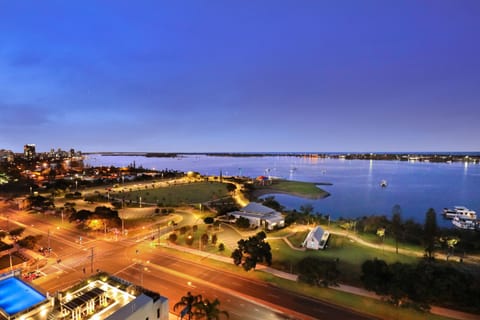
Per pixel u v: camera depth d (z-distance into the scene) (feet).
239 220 290.97
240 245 190.29
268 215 317.01
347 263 198.59
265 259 192.95
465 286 136.15
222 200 477.77
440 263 200.13
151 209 386.52
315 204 516.73
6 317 91.91
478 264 200.54
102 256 206.90
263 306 139.85
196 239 250.98
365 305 141.18
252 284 163.12
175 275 174.60
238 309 136.98
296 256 212.02
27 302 101.19
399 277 144.87
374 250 228.43
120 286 114.52
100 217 274.77
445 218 426.51
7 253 213.05
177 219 330.95
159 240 244.01
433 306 139.74
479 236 259.19
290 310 136.56
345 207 492.54
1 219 320.50
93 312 99.25
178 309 136.46
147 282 164.86
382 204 515.91
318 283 155.94
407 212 456.04
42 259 200.95
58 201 434.71
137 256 207.10
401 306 135.03
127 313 94.32
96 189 572.10
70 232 269.44
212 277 171.94
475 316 132.36
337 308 138.62
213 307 111.86
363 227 293.64
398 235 259.19
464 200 553.64
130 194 516.32
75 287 111.86
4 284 110.93
